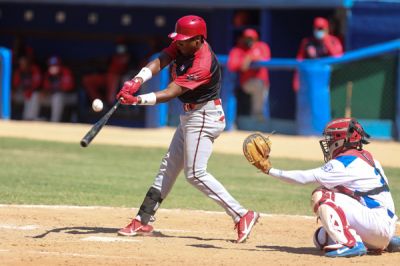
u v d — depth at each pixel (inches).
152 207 1040.8
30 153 2005.4
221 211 1296.8
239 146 2193.7
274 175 909.2
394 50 2279.8
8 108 2773.1
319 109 2354.8
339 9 2596.0
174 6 2792.8
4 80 2748.5
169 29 3024.1
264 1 2657.5
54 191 1448.1
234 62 2447.1
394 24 2500.0
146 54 3026.6
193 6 2775.6
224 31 2923.2
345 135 916.0
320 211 906.7
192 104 989.2
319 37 2444.6
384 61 2293.3
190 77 965.8
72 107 2893.7
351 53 2317.9
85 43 3149.6
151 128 2571.4
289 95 2439.7
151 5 2802.7
